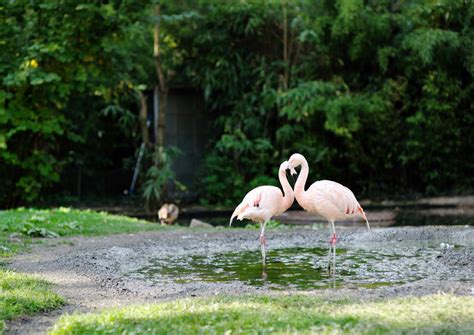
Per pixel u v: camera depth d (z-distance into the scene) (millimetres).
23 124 15438
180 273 7820
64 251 9367
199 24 20250
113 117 21344
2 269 7602
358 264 8227
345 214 7746
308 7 20250
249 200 7902
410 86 19734
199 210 18094
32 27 15250
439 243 10125
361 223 14477
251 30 19844
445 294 5664
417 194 19609
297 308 5391
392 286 6559
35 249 9516
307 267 8156
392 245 10094
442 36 18234
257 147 19234
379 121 19281
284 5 19875
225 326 4801
